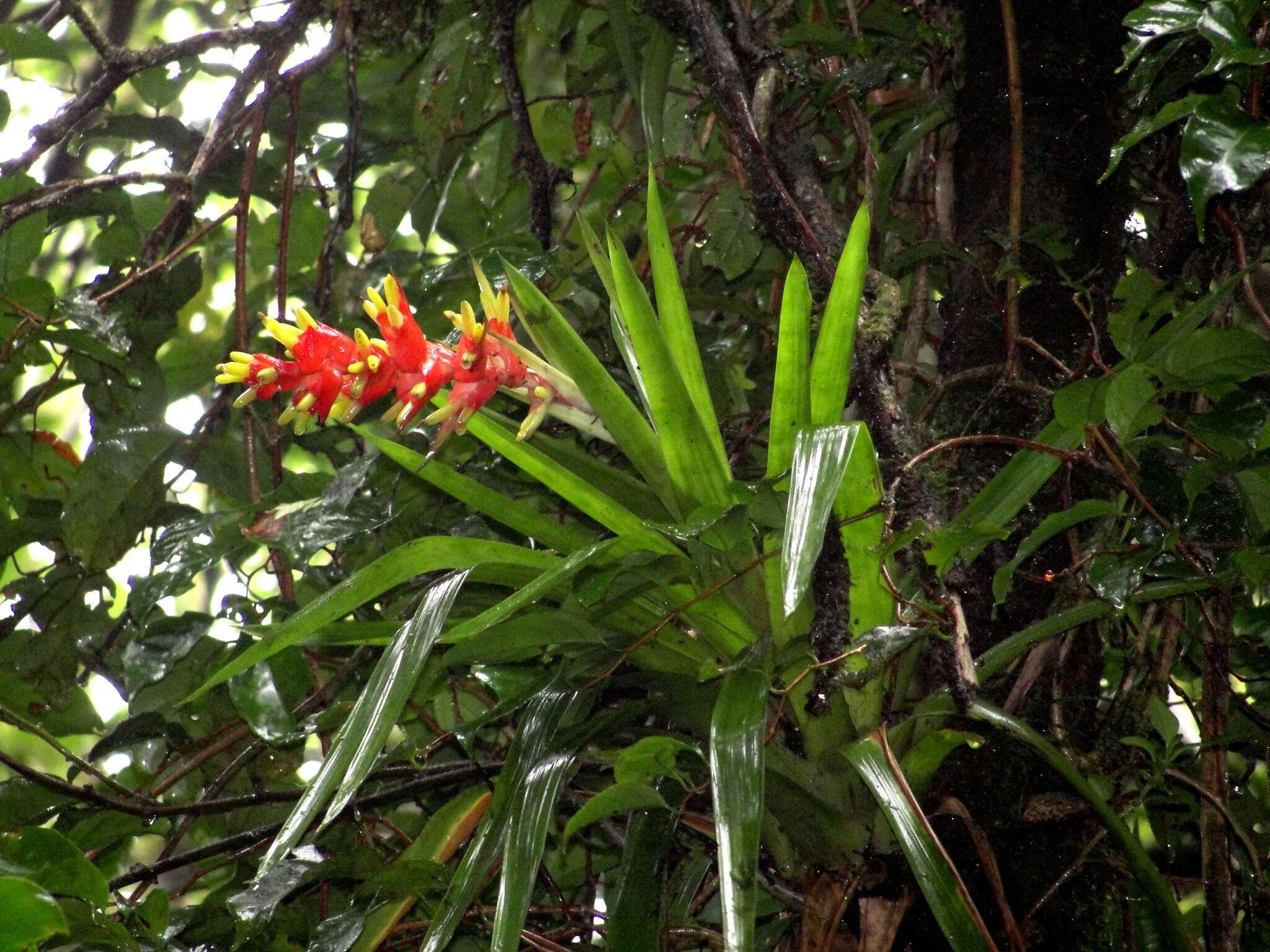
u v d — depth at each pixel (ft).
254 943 5.15
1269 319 5.36
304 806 4.11
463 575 4.33
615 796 4.50
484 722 4.81
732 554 4.48
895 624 4.45
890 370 4.83
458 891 4.40
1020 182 5.25
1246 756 5.56
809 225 5.03
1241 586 5.14
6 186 5.85
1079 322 5.26
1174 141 5.66
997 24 5.48
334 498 5.34
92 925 4.62
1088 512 4.55
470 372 4.28
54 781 5.09
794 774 4.55
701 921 5.57
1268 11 4.83
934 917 4.44
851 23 5.80
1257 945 5.15
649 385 4.32
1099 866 4.86
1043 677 4.91
